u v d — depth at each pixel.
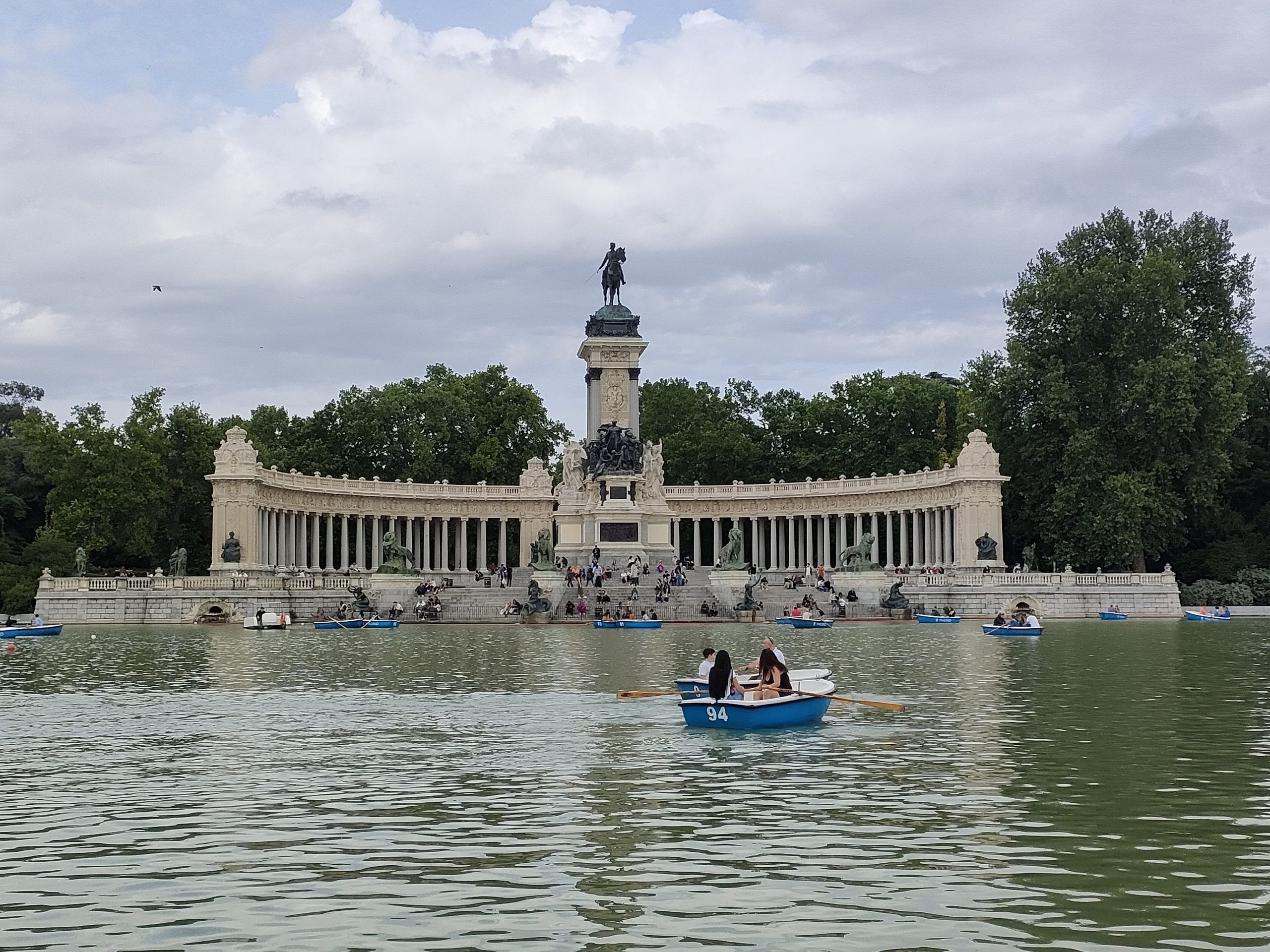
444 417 168.75
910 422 166.62
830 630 92.56
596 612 105.38
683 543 180.38
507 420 171.12
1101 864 22.56
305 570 138.75
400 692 48.34
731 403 183.12
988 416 131.50
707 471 172.00
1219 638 80.38
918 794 28.30
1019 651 68.00
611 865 22.86
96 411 128.38
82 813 27.27
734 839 24.48
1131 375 122.62
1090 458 119.00
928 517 142.75
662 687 49.12
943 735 36.47
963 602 113.62
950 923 19.45
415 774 31.22
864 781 29.84
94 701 46.41
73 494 127.88
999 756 32.91
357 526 155.62
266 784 30.20
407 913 20.25
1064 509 121.75
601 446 134.75
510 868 22.73
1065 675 53.38
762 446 173.12
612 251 149.62
